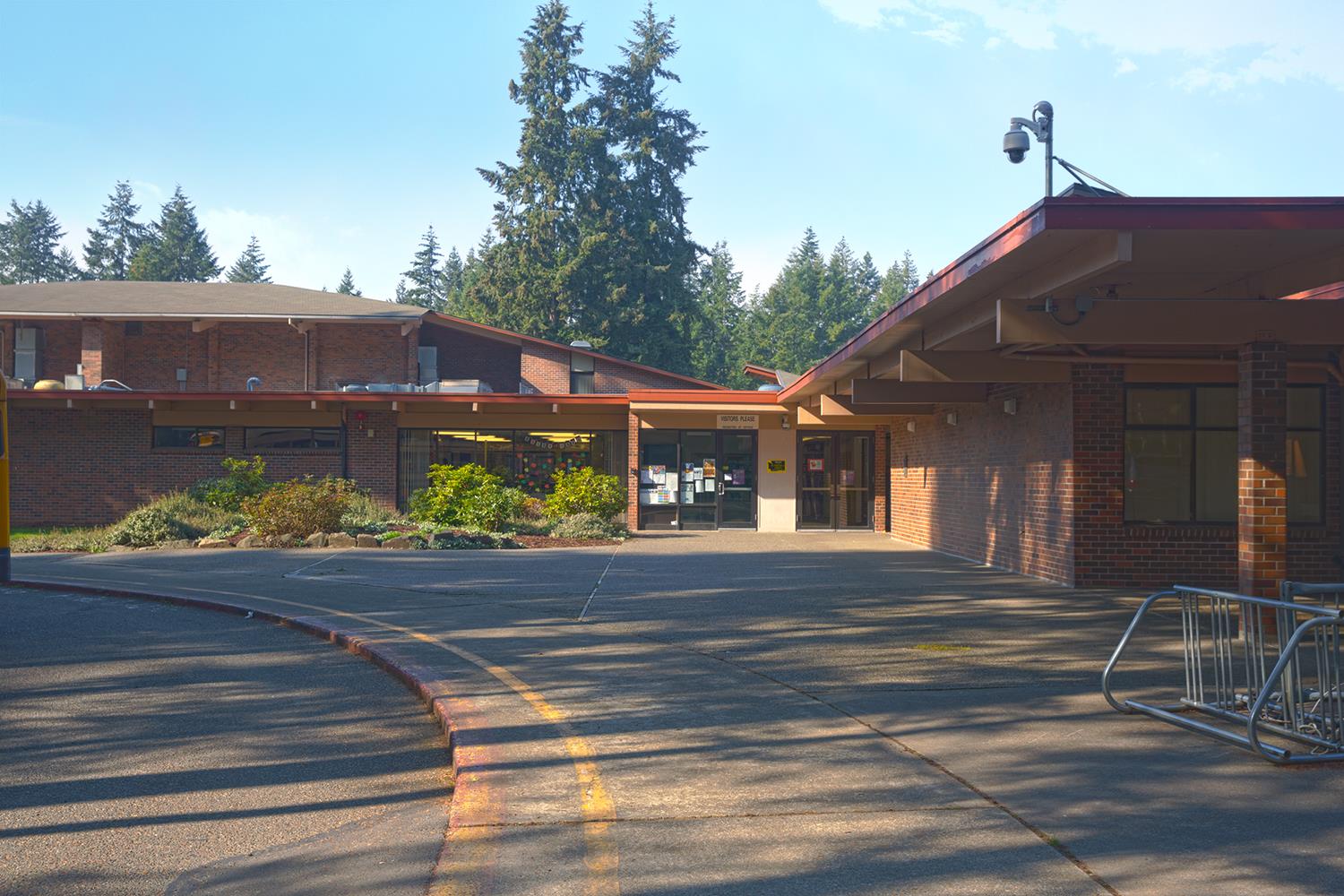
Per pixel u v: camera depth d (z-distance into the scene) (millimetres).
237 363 37531
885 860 4875
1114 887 4535
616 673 9438
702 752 6762
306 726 8180
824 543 24844
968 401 19484
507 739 7121
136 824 5898
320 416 29375
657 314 60938
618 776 6246
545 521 27219
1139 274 11016
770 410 28359
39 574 17609
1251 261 10219
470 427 29547
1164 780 6090
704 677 9195
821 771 6309
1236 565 15086
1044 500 16406
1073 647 10562
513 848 5105
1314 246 9383
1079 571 15211
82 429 29203
